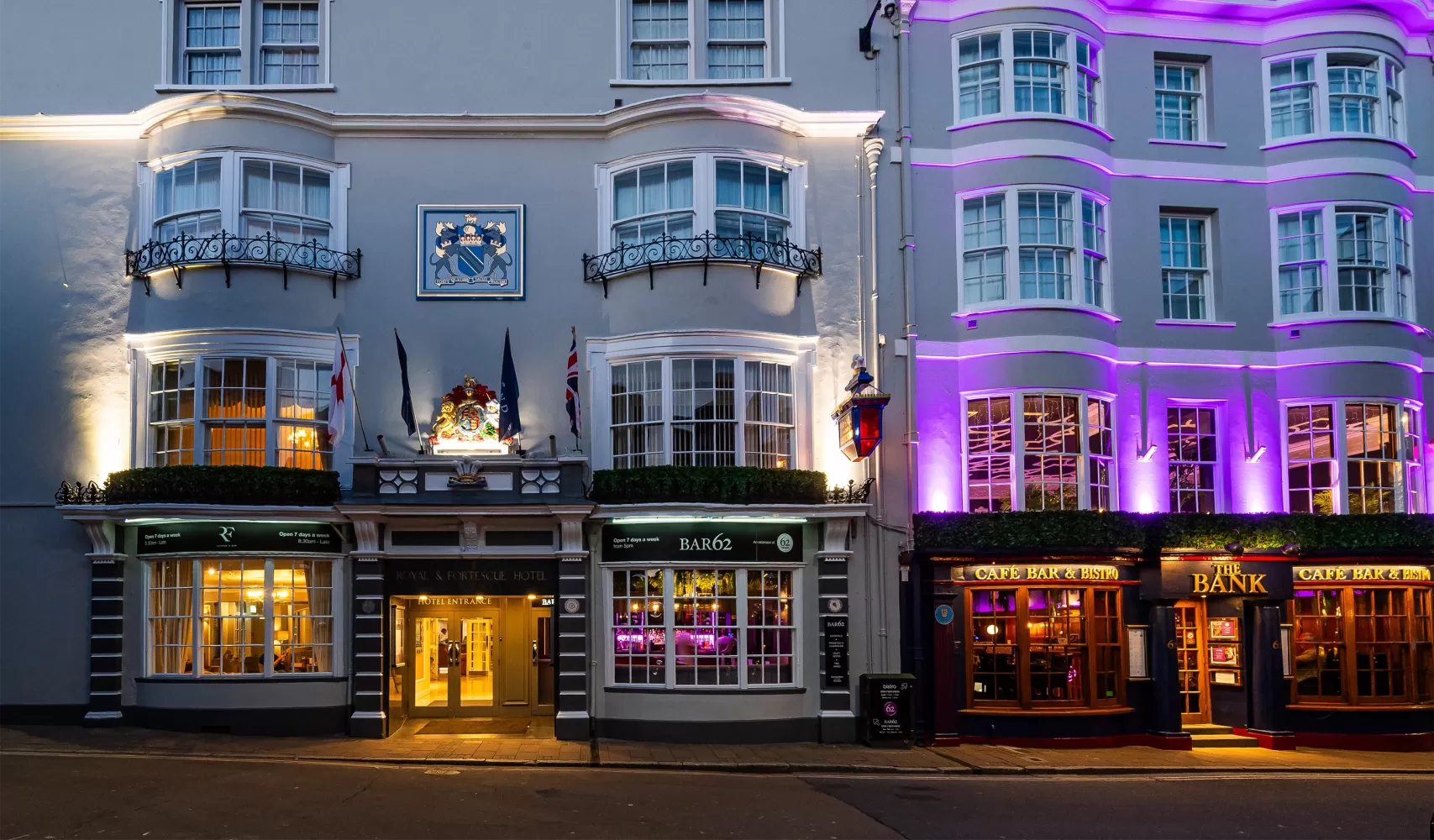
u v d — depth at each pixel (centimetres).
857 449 1599
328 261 1711
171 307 1677
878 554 1709
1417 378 1862
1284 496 1809
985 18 1812
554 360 1725
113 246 1720
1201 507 1817
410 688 1797
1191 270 1859
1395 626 1758
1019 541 1664
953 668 1669
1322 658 1750
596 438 1716
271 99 1689
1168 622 1702
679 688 1641
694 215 1723
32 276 1716
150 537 1647
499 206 1752
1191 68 1900
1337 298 1827
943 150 1803
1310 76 1880
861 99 1809
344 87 1780
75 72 1761
